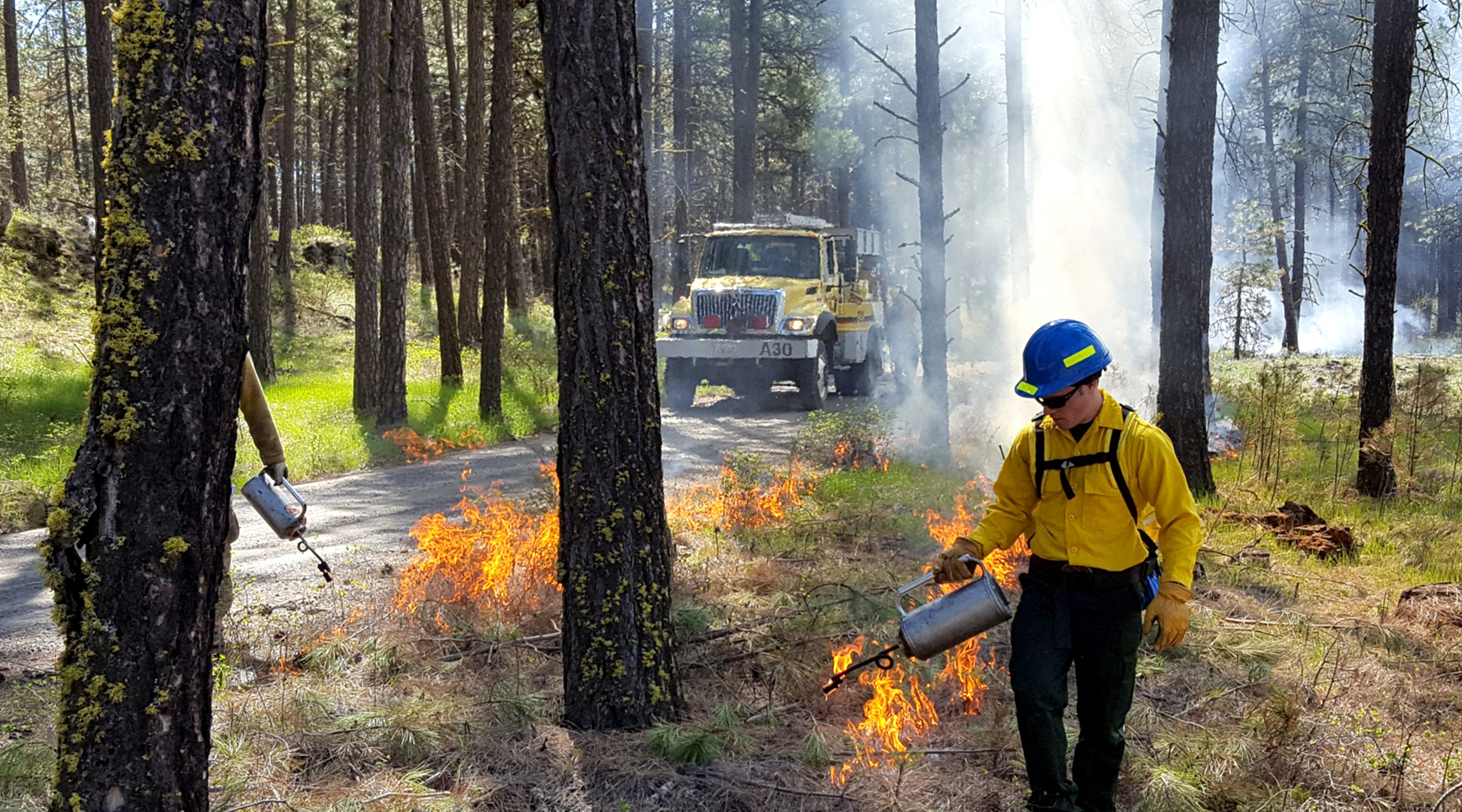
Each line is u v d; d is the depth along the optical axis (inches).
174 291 100.0
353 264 1455.5
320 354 1069.8
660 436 176.2
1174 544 131.3
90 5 558.9
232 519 186.7
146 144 99.3
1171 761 161.5
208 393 102.2
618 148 167.9
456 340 808.9
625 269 169.3
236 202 103.4
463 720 173.8
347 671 200.8
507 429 635.5
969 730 174.7
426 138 854.5
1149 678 199.2
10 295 917.2
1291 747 164.1
